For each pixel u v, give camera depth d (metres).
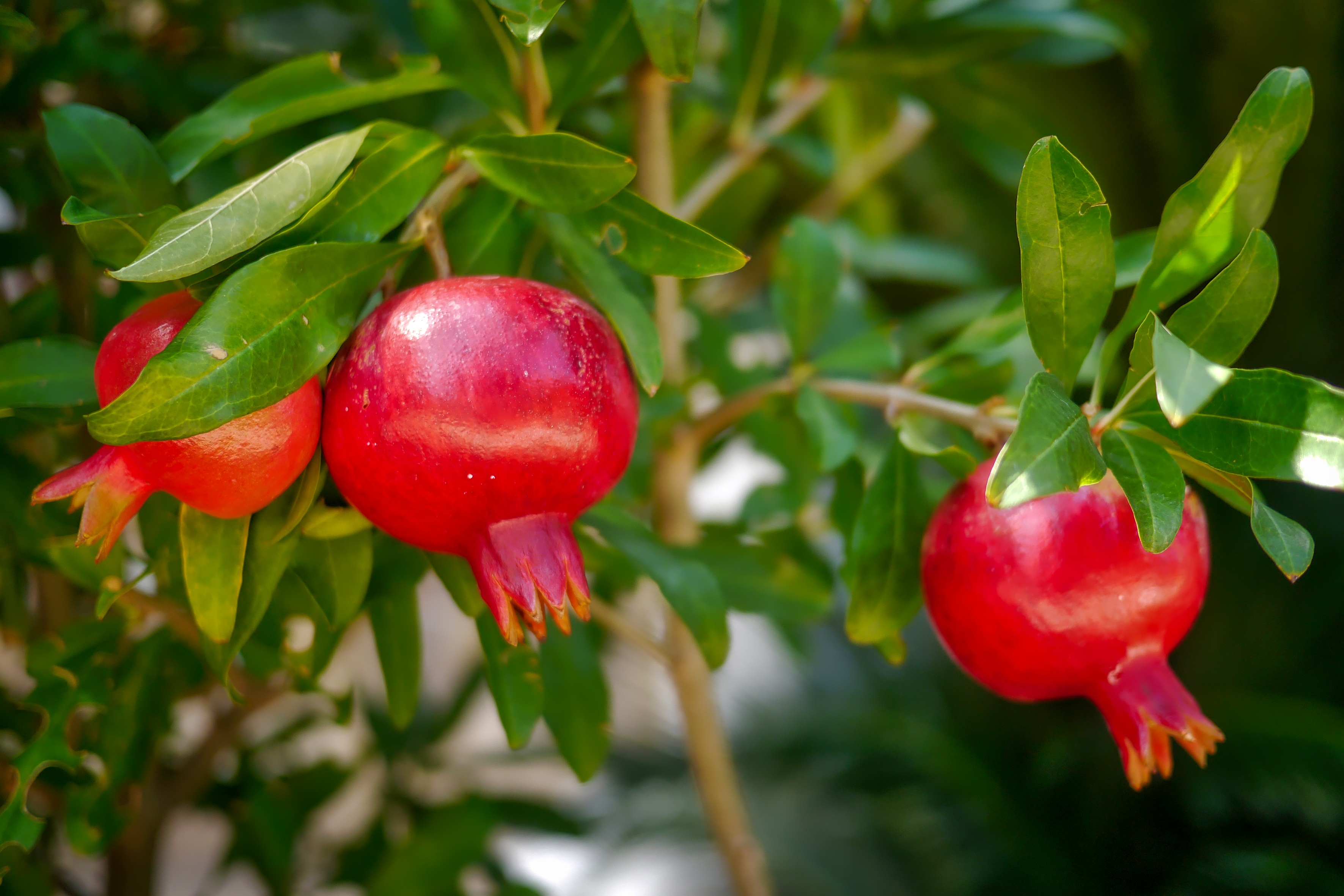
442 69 1.02
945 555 0.94
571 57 1.07
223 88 1.14
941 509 0.95
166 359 0.88
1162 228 0.95
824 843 3.12
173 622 1.03
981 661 0.94
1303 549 0.90
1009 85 2.59
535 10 0.92
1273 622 3.07
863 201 1.88
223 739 1.22
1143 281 0.96
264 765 1.52
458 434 0.89
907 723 3.15
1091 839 3.07
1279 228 3.05
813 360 1.20
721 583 1.13
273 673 1.07
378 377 0.89
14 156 1.08
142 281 0.88
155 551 1.01
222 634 0.93
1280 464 0.91
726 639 1.02
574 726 1.08
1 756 1.10
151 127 1.14
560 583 0.90
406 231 0.96
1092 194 0.92
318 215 0.93
